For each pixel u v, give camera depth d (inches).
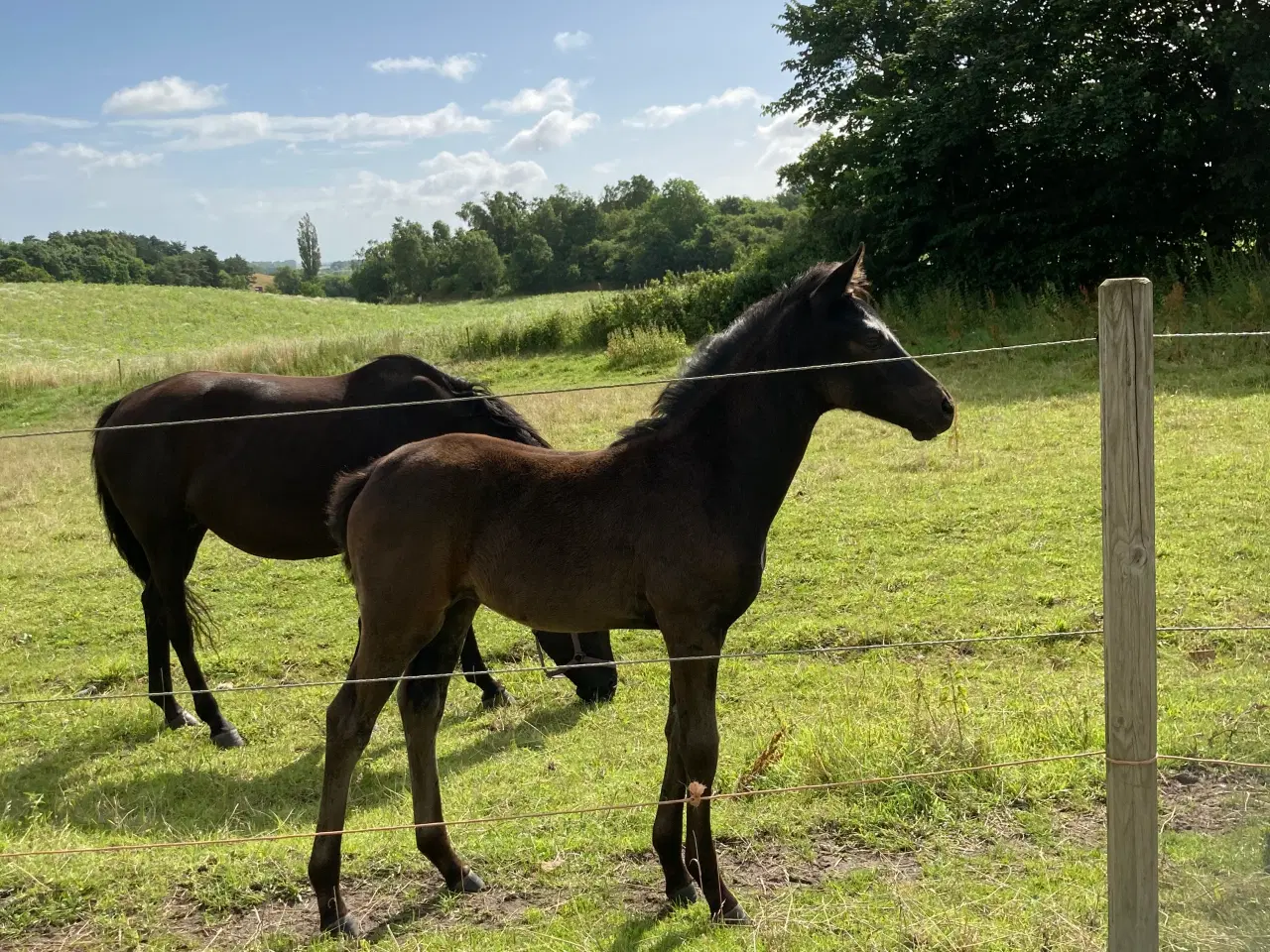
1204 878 142.1
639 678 268.7
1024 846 162.2
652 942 144.0
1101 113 628.1
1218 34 606.9
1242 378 462.9
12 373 938.7
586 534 150.5
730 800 182.7
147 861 175.8
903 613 279.0
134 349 1692.9
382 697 156.9
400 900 164.7
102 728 259.1
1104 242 687.1
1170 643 241.3
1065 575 289.0
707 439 153.7
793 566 320.8
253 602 348.2
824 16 843.4
